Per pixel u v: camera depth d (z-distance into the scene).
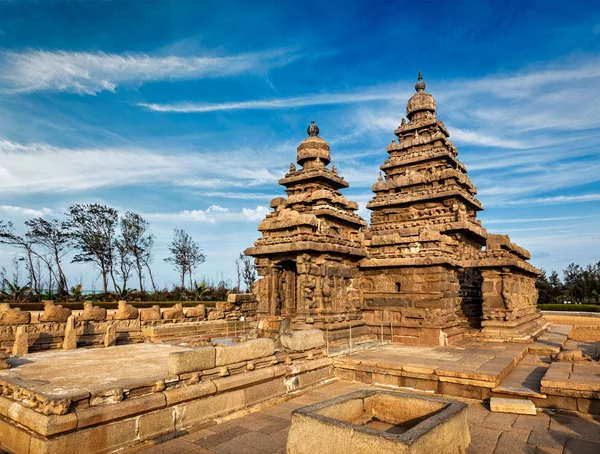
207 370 8.84
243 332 19.44
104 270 53.38
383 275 17.50
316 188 22.56
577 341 18.08
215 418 8.51
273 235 16.95
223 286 59.88
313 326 14.85
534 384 10.23
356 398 6.88
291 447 5.82
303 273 15.33
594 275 55.62
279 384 10.32
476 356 12.80
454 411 6.09
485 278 17.45
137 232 57.28
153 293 51.22
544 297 46.16
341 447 5.32
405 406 6.89
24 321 14.59
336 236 16.97
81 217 53.06
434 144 29.09
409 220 27.06
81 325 15.88
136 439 7.15
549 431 8.01
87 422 6.50
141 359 10.17
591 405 8.84
